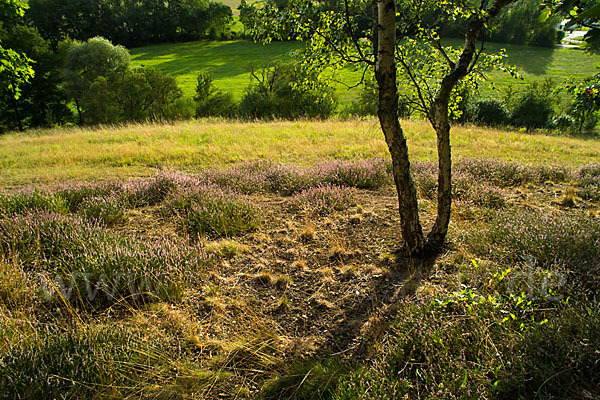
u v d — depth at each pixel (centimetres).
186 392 258
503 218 476
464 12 407
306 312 344
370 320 321
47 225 471
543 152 1038
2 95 3512
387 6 316
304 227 520
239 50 7619
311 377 265
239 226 515
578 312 273
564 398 216
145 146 1107
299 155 983
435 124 405
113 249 409
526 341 249
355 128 1372
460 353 250
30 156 1023
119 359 271
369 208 577
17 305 345
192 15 8656
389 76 339
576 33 7019
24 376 246
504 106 2598
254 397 256
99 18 7550
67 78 3834
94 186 659
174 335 310
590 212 524
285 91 2803
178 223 545
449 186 410
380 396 226
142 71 3525
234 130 1416
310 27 408
